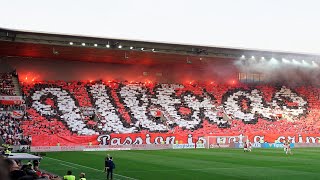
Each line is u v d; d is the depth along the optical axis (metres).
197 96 71.38
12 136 54.28
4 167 4.20
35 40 53.22
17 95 62.12
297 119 69.81
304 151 53.56
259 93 74.38
